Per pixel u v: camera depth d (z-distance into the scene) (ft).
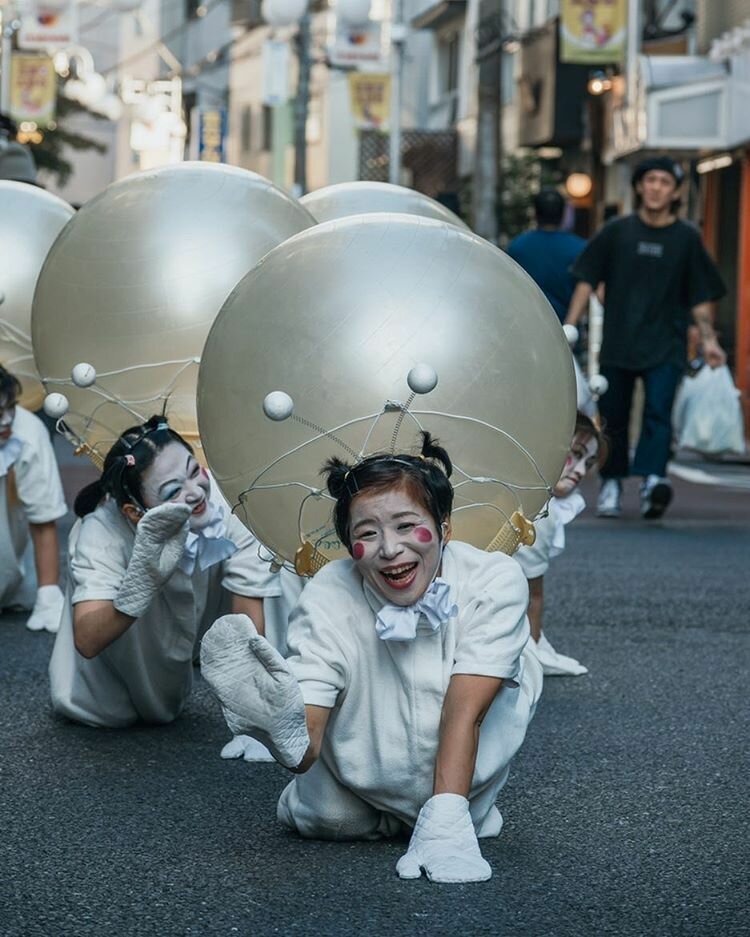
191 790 16.35
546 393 15.40
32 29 96.58
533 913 12.82
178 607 18.10
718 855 14.40
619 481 40.06
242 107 162.30
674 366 38.65
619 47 69.36
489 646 14.05
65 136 145.79
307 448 14.88
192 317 19.36
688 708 20.16
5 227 25.49
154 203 19.81
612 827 15.24
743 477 53.47
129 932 12.37
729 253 76.07
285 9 84.94
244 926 12.51
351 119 143.64
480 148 76.89
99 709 18.76
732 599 28.30
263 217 19.95
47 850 14.37
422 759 14.11
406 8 132.16
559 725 19.21
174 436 17.57
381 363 14.71
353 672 14.10
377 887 13.42
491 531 15.49
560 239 40.45
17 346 25.32
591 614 26.63
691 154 75.77
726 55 71.46
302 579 19.47
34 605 25.91
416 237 15.34
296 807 14.71
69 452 59.52
